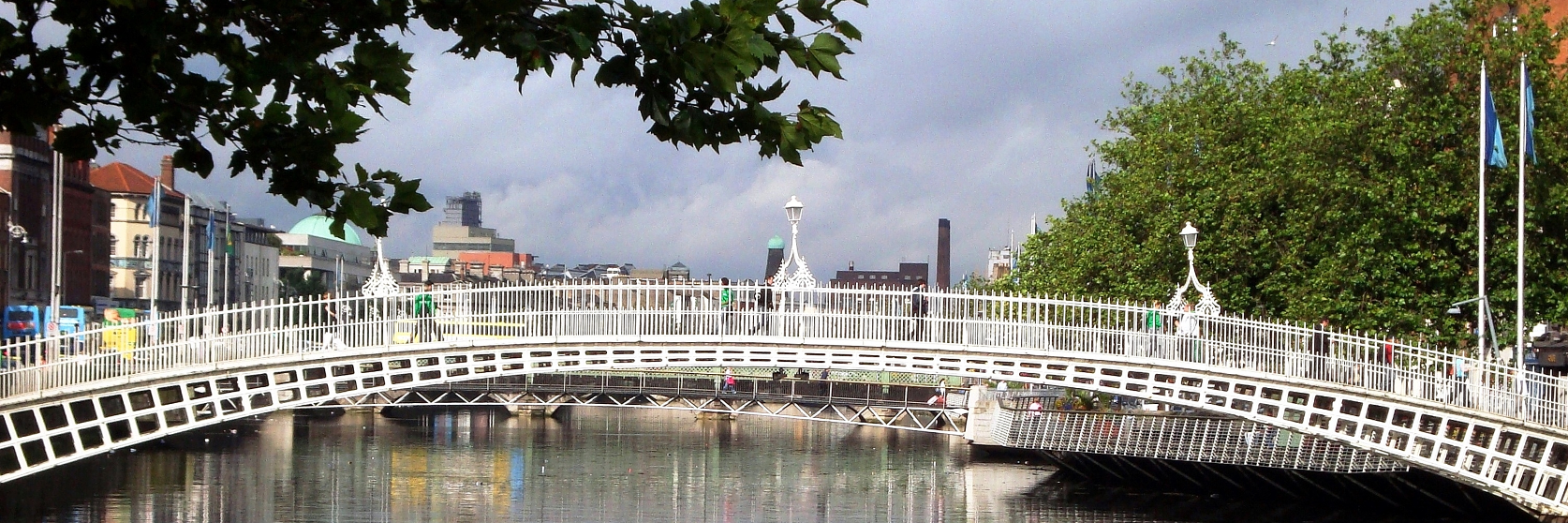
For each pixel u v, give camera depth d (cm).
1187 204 5800
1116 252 6022
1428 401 4153
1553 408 4069
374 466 7538
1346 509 5709
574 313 4144
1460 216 4919
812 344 4153
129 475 6656
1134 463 6650
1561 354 5591
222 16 1203
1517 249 4612
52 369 3794
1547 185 4900
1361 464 5166
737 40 1155
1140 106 6906
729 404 8806
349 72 1214
